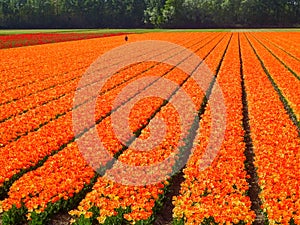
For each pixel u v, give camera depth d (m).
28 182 11.08
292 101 19.61
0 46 51.88
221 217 9.05
